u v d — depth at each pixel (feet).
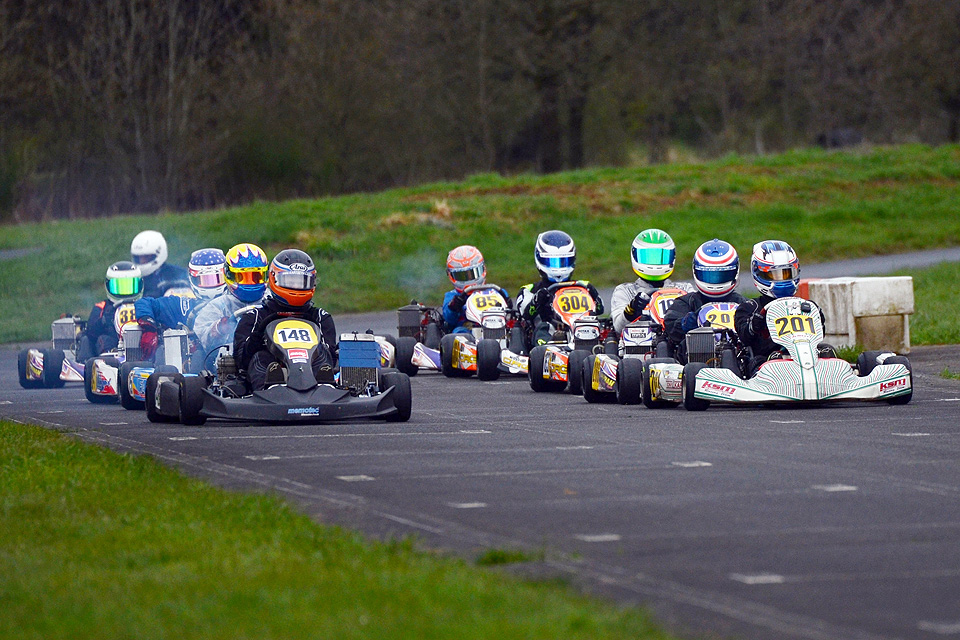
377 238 421.18
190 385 141.69
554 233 204.74
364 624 60.64
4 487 102.27
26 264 392.06
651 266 183.21
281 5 557.33
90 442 130.41
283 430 138.21
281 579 69.36
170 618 62.69
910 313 212.02
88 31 541.75
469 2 581.94
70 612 64.34
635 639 59.06
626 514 88.94
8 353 281.13
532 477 104.78
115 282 194.29
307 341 145.07
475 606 63.72
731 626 63.05
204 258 173.37
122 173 553.64
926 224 467.52
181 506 92.02
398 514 90.38
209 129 563.48
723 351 153.58
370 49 572.92
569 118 652.07
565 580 70.38
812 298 214.28
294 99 566.77
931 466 107.45
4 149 530.27
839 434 127.75
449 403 169.78
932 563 74.90
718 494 95.91
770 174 537.24
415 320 226.79
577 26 597.11
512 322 212.84
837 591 69.21
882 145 629.51
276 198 568.41
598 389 167.12
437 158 628.28
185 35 555.28
